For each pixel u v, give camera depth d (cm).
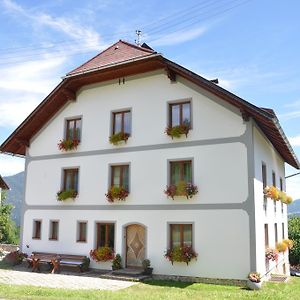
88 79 1959
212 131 1644
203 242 1590
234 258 1525
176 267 1625
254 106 1512
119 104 1900
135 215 1762
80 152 1975
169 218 1677
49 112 2095
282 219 2234
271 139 1934
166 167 1720
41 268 1917
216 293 1323
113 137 1848
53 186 2038
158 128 1772
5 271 1823
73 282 1545
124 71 1861
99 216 1862
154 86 1816
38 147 2130
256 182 1598
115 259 1755
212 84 1596
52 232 2011
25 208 2109
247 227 1523
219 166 1608
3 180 2480
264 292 1357
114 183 1869
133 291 1362
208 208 1602
